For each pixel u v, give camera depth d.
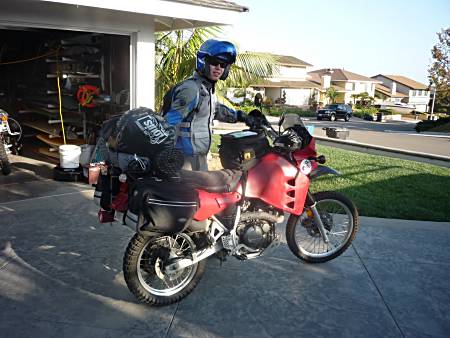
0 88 9.41
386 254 4.30
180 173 3.17
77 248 4.14
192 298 3.37
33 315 3.04
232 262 4.00
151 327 2.98
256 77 8.92
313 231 4.05
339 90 62.09
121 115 3.10
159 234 3.03
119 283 3.53
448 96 37.91
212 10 6.35
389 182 7.55
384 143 17.89
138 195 2.85
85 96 7.23
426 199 6.48
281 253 4.23
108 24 6.38
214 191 3.24
